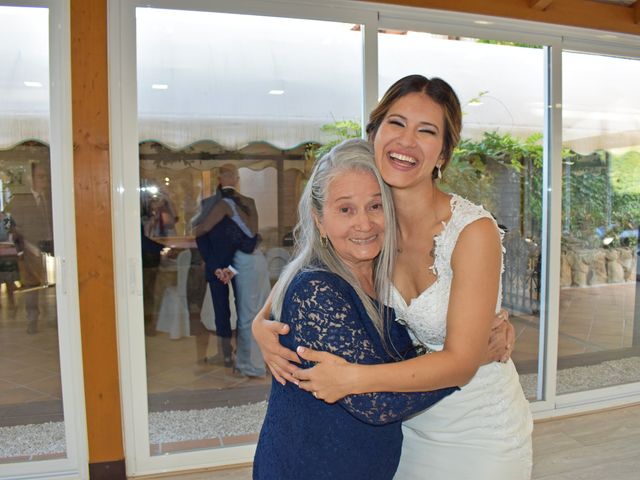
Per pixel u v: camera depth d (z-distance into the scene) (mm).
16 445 2545
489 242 1089
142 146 2523
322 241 1093
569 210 3295
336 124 2752
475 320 1058
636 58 3318
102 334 2439
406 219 1199
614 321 3492
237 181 2678
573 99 3213
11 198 2445
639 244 3516
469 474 1245
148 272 2602
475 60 2943
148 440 2590
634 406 3340
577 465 2643
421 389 977
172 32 2510
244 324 2809
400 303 1206
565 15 2969
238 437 2775
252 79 2633
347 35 2715
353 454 1010
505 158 3064
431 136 1089
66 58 2391
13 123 2408
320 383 941
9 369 2529
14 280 2484
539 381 3232
